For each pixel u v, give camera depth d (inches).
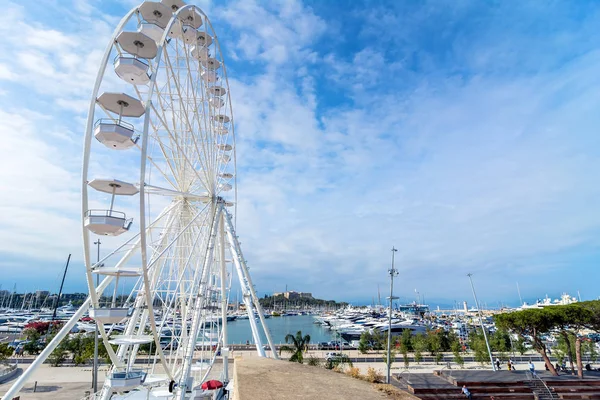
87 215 818.8
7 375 1980.8
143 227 796.6
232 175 1582.2
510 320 1784.0
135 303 1153.4
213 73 1421.0
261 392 275.3
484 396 1409.9
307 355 2726.4
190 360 1071.6
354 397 279.0
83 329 3631.9
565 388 1464.1
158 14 1050.1
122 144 893.2
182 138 1262.3
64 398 1608.0
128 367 950.4
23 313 6761.8
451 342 3120.1
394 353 2945.4
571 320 1606.8
